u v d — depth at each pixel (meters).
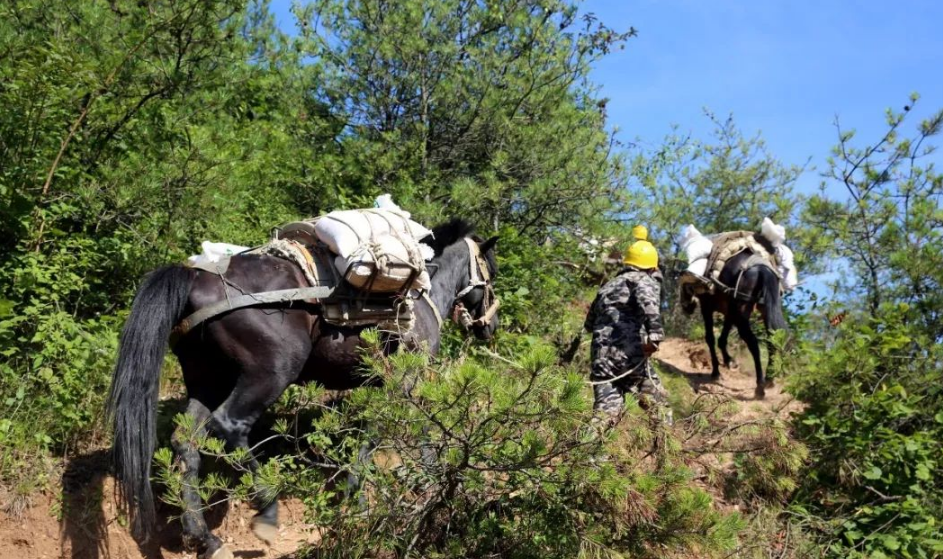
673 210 12.87
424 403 4.29
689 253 10.42
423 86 9.82
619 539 4.55
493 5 9.80
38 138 6.25
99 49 6.66
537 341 7.98
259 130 8.67
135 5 7.09
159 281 4.55
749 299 9.71
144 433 4.35
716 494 6.29
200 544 4.48
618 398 6.25
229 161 6.56
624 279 6.39
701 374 10.79
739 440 5.54
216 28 7.19
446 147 10.04
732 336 12.26
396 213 5.48
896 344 6.85
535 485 4.47
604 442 4.39
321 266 5.06
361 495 4.65
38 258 5.87
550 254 9.55
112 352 5.68
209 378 4.89
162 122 6.90
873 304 8.55
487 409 4.20
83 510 5.04
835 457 6.67
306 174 9.24
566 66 10.06
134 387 4.36
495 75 9.88
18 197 5.98
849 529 6.26
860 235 8.96
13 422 5.14
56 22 6.76
